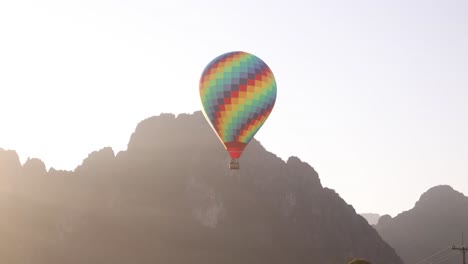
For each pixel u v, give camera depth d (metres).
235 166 93.81
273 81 95.38
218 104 93.19
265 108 94.12
